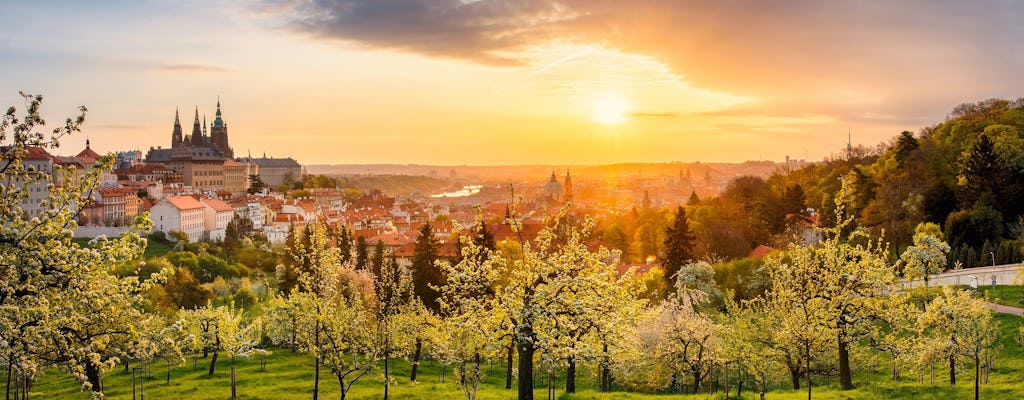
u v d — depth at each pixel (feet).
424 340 209.15
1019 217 361.30
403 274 212.02
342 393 143.02
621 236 618.85
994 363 179.32
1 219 75.82
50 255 76.74
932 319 160.76
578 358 118.21
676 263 378.94
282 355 265.54
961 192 403.13
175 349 98.32
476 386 138.62
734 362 177.88
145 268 356.38
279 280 387.34
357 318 153.58
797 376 160.04
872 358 189.47
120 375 230.68
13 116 74.64
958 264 295.69
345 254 458.91
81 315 82.89
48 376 232.73
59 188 80.18
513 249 286.87
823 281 152.87
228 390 198.49
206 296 362.53
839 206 154.30
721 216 528.22
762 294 285.43
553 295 116.26
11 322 73.05
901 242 398.42
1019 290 258.16
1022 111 482.69
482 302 124.06
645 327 182.29
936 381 180.24
